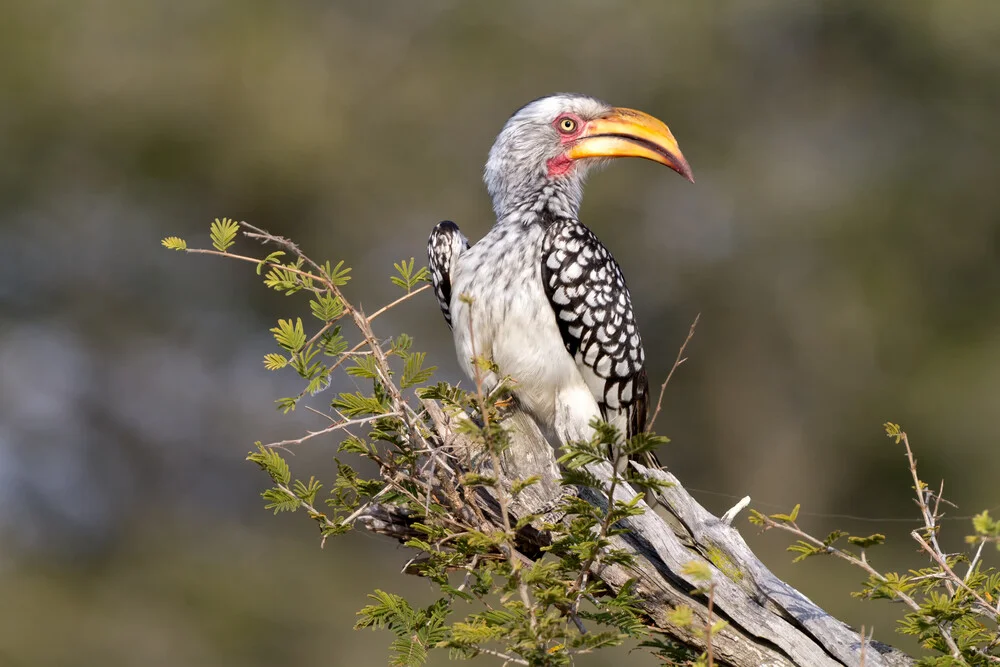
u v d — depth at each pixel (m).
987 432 15.95
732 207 18.08
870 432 16.53
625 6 18.03
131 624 13.70
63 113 16.89
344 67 18.06
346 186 17.22
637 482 3.35
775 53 18.67
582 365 5.07
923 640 3.55
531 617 3.27
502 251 4.91
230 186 17.25
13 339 18.69
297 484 3.81
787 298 17.64
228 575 14.58
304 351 3.89
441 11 18.64
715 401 17.69
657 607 3.95
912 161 18.12
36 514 17.70
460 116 18.02
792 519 3.54
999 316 17.47
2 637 13.05
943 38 17.83
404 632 3.59
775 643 3.86
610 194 17.34
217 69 16.97
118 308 18.72
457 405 3.67
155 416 18.92
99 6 17.38
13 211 17.69
